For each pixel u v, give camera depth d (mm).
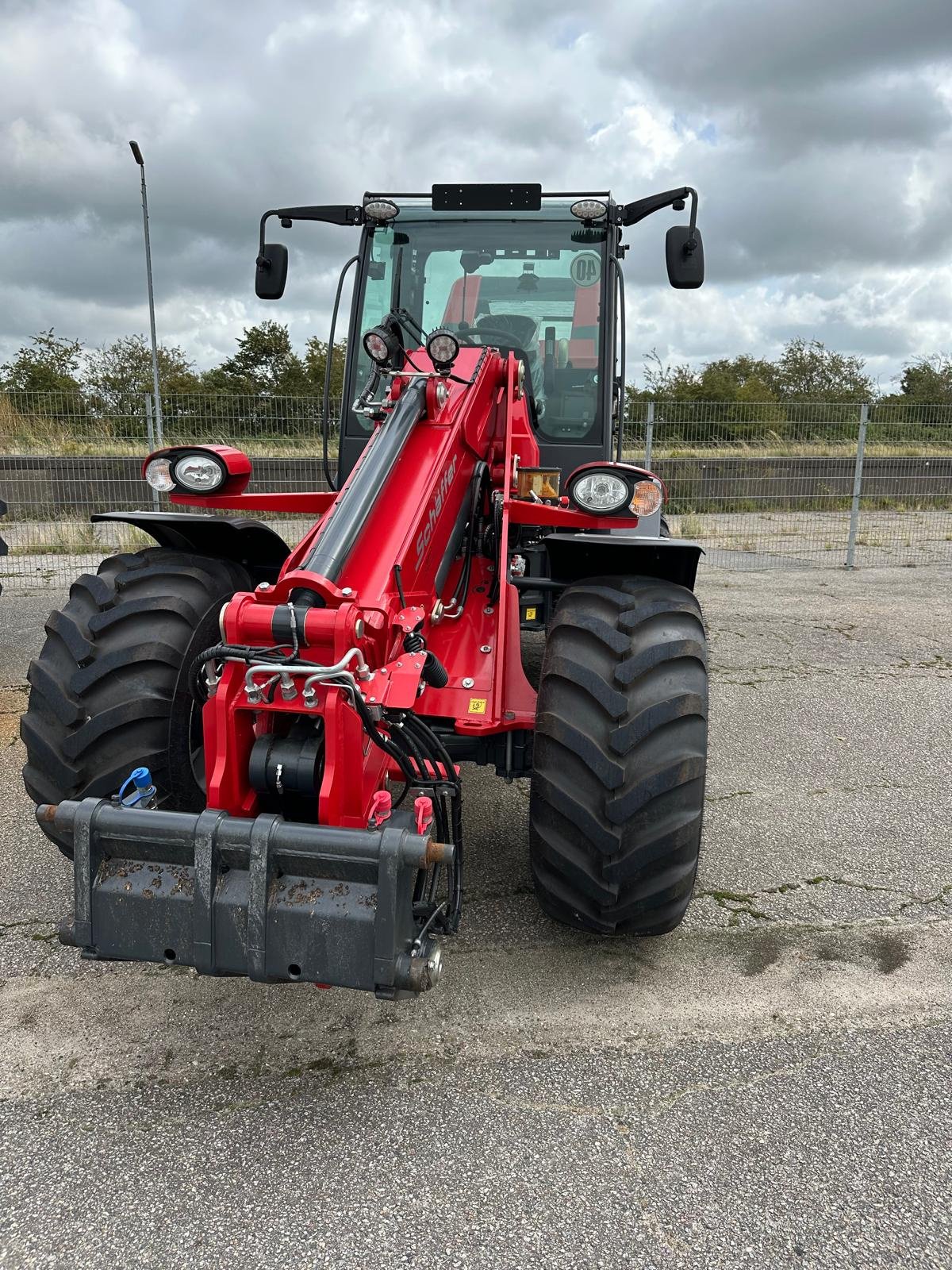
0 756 4285
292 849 1883
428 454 2756
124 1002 2506
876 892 3178
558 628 2561
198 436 10398
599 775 2320
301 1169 1935
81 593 2770
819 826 3713
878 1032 2414
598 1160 1965
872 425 12508
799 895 3148
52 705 2539
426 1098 2148
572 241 4199
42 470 10297
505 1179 1914
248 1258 1727
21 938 2799
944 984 2637
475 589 3119
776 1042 2365
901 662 6332
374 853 1848
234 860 1924
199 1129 2047
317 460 10500
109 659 2549
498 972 2660
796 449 13086
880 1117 2104
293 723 2262
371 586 2336
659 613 2523
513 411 3551
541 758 2428
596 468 2715
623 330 4410
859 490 10734
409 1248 1749
